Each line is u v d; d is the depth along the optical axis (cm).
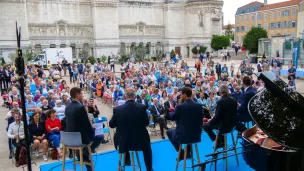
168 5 6619
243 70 3058
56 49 4525
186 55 6962
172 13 6700
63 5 5569
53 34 5516
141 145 740
